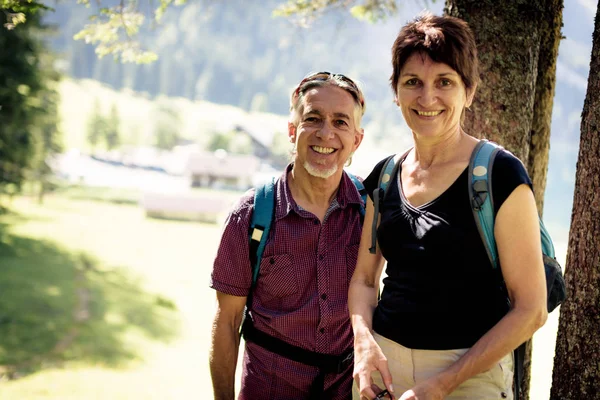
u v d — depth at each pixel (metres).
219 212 73.94
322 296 2.86
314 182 2.92
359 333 2.33
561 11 3.62
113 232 53.56
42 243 41.19
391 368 2.27
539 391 10.17
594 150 2.70
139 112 184.00
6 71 27.17
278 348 2.90
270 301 2.94
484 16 3.31
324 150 2.88
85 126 143.00
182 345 24.36
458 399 2.20
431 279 2.17
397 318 2.25
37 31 28.67
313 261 2.88
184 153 129.62
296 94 2.98
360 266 2.55
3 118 28.12
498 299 2.19
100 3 4.79
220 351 3.03
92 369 19.31
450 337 2.16
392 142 167.50
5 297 26.34
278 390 2.91
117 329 24.77
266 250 2.88
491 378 2.20
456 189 2.15
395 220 2.28
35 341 21.36
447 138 2.25
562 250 26.03
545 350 13.19
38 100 33.47
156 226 63.41
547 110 3.61
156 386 18.69
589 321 2.69
